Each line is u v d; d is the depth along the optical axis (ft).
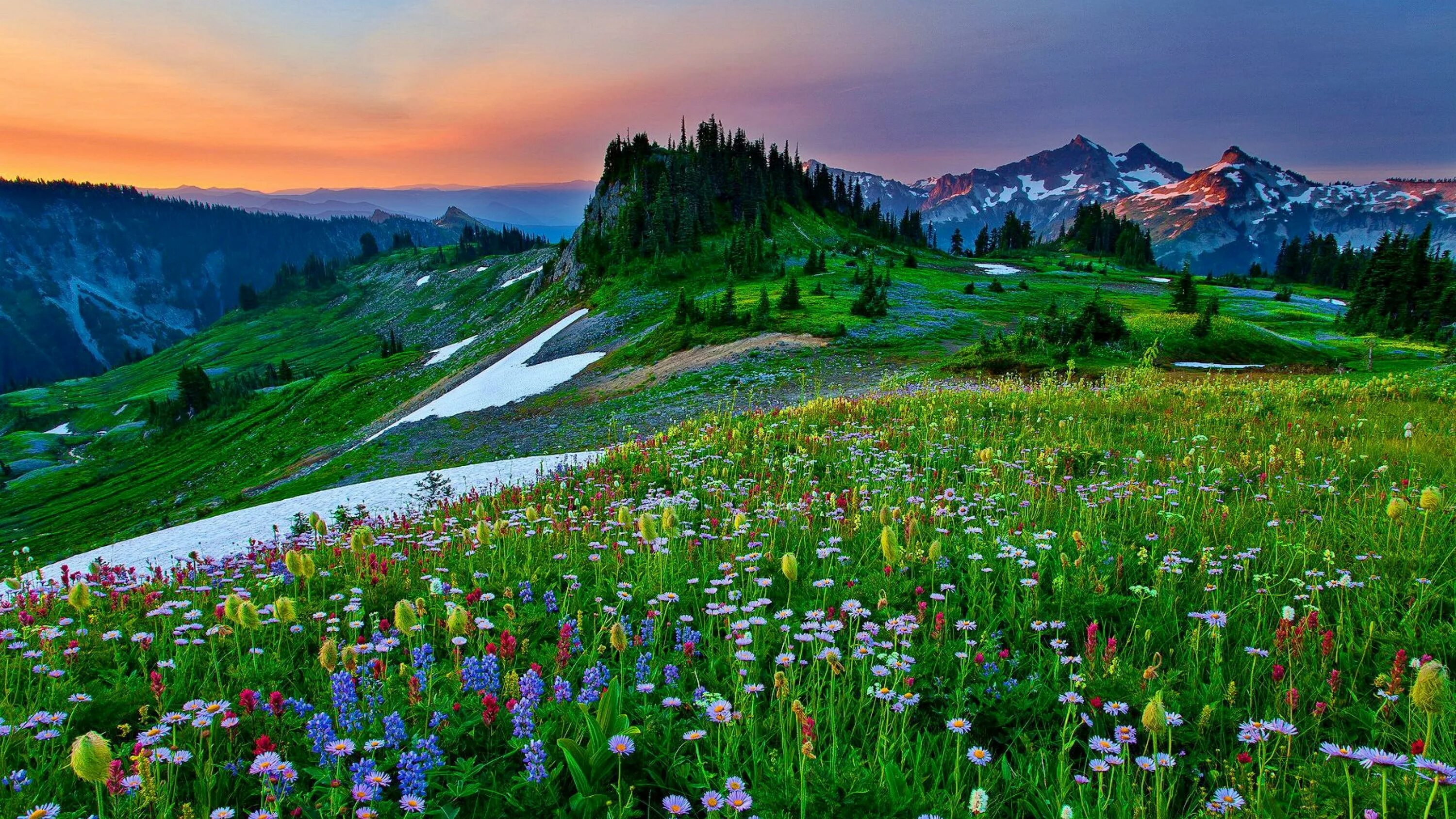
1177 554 20.30
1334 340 206.49
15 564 25.81
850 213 584.40
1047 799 10.91
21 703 14.47
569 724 12.46
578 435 130.11
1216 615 15.24
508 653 14.52
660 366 185.68
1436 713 9.90
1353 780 10.27
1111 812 10.71
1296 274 575.38
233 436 331.77
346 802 10.64
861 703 13.19
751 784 11.31
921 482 34.14
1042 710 13.46
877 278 268.00
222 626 16.75
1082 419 51.65
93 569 27.12
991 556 21.17
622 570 21.58
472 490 51.98
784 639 15.10
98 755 8.93
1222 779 11.29
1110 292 314.35
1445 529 20.90
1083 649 15.97
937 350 166.09
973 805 9.29
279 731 12.89
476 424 169.48
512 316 437.17
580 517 30.66
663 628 17.25
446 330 633.61
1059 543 21.90
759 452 45.75
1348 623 16.10
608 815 10.39
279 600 15.28
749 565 20.74
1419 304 252.83
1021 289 303.27
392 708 13.08
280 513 93.61
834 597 18.84
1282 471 32.17
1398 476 30.71
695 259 359.87
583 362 223.71
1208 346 150.61
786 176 543.39
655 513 31.14
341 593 19.83
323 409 316.40
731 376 156.15
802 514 27.09
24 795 10.69
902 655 14.33
